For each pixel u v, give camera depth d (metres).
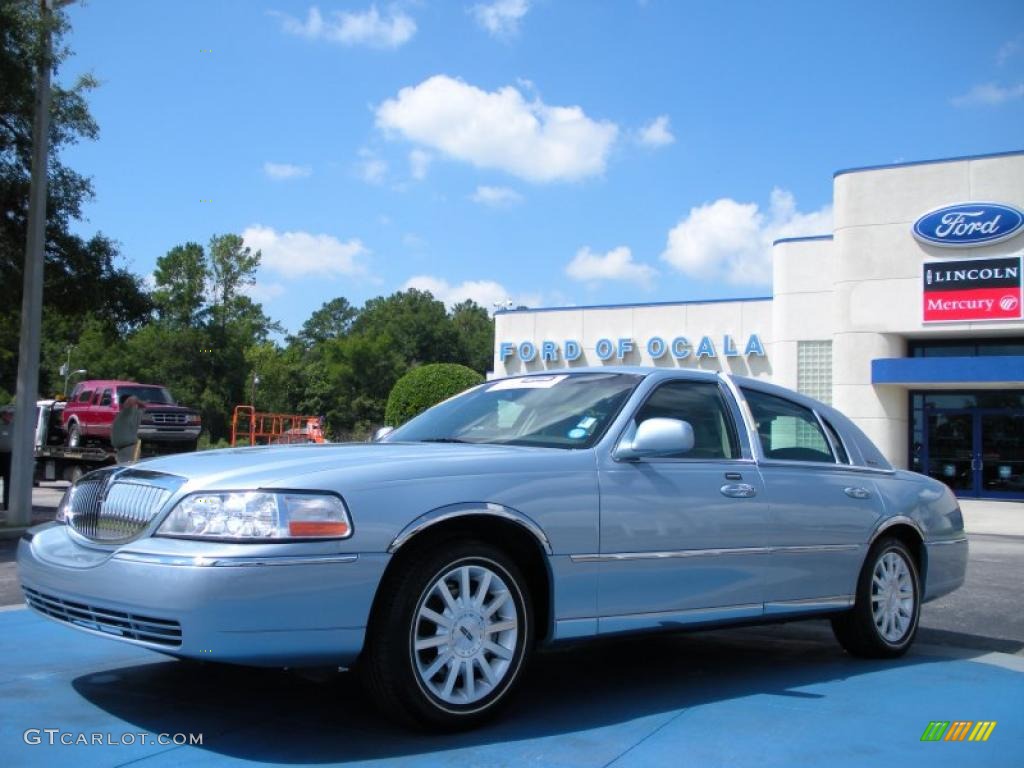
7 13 13.13
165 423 26.20
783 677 5.28
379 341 87.38
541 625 4.36
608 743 3.92
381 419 85.38
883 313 25.03
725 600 4.88
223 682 4.78
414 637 3.85
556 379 5.46
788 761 3.74
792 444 5.68
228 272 70.69
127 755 3.66
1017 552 13.30
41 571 4.15
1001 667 5.63
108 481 4.18
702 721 4.29
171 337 68.75
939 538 6.28
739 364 28.81
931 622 7.37
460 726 3.98
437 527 4.02
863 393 25.20
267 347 79.94
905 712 4.51
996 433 25.20
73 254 16.17
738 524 4.95
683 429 4.57
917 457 25.97
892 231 25.03
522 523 4.15
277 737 3.91
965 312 24.08
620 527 4.47
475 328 125.56
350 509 3.77
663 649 6.06
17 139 15.27
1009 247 23.66
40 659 5.21
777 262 27.64
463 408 5.53
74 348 68.75
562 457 4.45
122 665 5.09
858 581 5.66
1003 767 3.74
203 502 3.73
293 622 3.61
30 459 13.66
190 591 3.53
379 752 3.74
